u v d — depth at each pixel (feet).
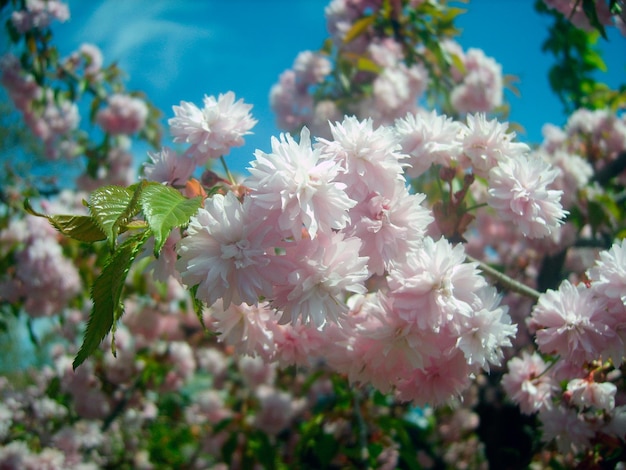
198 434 19.30
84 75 16.44
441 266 4.12
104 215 3.42
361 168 4.14
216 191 4.43
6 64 15.69
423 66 13.78
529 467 11.05
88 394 14.38
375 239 4.13
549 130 12.51
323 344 4.91
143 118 16.69
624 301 4.52
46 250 12.35
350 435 13.39
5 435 12.76
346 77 13.84
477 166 5.24
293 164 3.75
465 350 4.13
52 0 14.75
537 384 6.20
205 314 8.25
